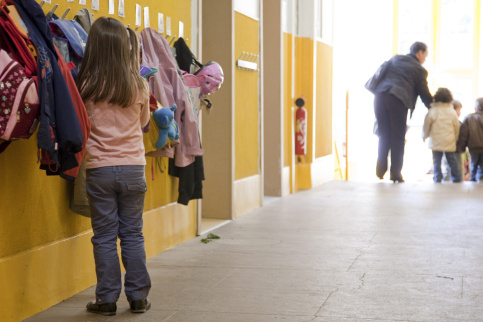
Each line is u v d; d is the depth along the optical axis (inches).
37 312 160.9
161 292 178.9
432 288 181.0
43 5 163.6
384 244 240.8
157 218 227.8
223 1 303.1
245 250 233.5
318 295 174.7
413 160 642.8
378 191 396.2
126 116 158.1
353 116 607.8
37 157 157.0
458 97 647.1
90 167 155.8
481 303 167.0
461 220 289.3
